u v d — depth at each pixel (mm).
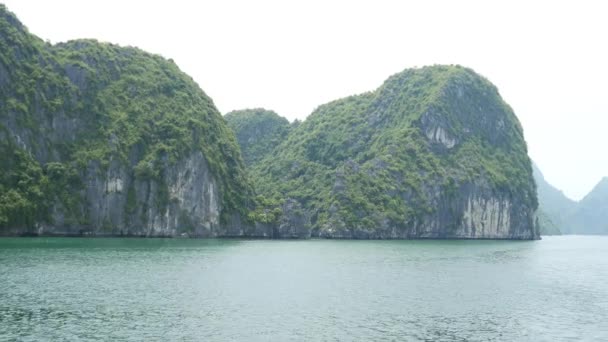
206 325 46500
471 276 81250
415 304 57500
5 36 162875
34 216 146250
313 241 187625
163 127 180875
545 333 47219
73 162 161125
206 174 182875
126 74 191875
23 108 156500
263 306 54312
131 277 70312
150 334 43406
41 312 49250
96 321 46812
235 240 173000
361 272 83250
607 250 171500
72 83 176250
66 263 82125
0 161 147750
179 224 173500
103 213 161125
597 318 53188
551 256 133125
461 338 44812
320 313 52000
